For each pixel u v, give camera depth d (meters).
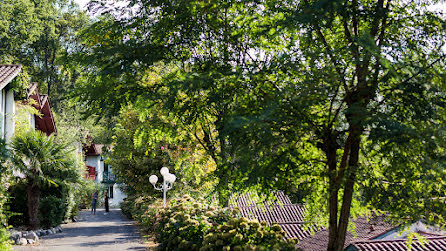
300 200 8.53
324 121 7.53
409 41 7.55
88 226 21.41
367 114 6.46
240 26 8.54
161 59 9.01
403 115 7.12
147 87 9.24
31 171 17.20
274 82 7.56
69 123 39.91
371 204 8.93
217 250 9.07
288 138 7.01
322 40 7.70
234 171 7.89
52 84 47.78
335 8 6.70
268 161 7.10
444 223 8.62
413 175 7.88
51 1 46.66
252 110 7.28
